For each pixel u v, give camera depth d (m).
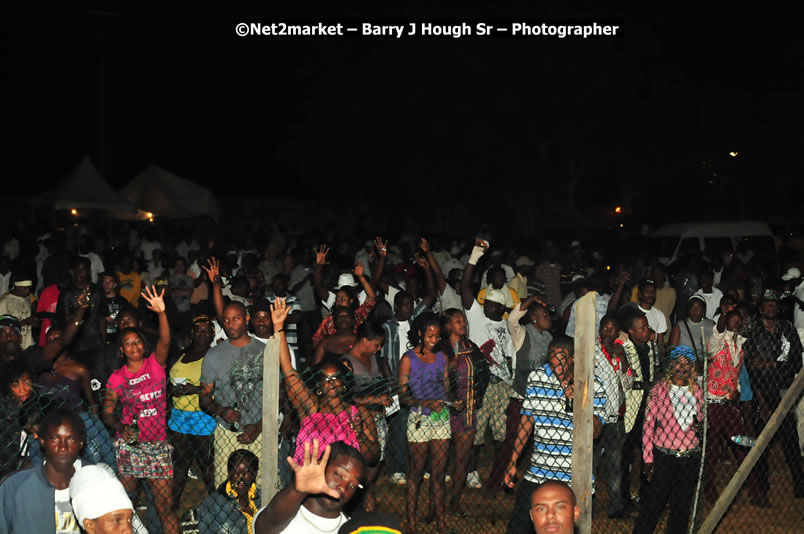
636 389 8.33
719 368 8.32
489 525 7.98
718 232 20.84
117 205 23.55
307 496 4.13
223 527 5.92
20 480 4.86
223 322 6.98
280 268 17.80
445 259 19.56
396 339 8.74
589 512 5.70
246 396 6.79
